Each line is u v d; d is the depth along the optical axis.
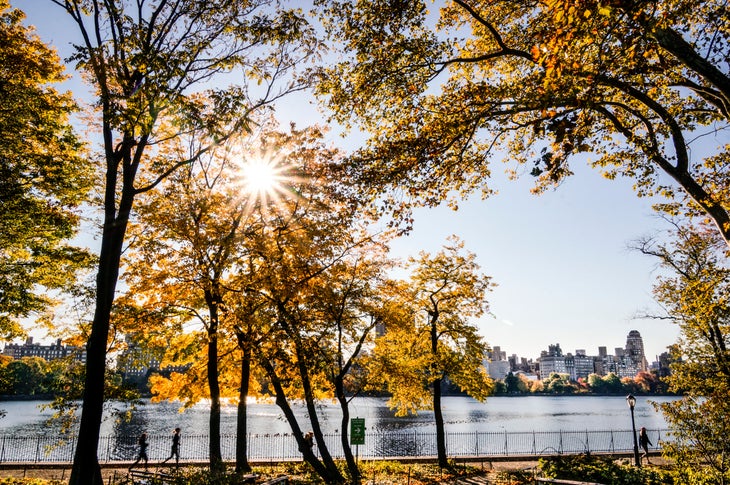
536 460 28.12
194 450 37.16
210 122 13.12
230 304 18.53
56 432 49.03
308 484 18.34
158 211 18.42
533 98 9.23
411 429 57.84
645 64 10.41
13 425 56.12
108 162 13.20
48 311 18.97
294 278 18.38
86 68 12.42
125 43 12.19
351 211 12.30
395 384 24.20
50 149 16.50
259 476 19.62
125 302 19.00
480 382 28.91
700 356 17.92
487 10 12.08
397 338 26.11
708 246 21.11
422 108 11.95
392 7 10.84
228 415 81.12
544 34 7.76
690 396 14.12
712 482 12.73
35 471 22.27
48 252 17.19
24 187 15.99
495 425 66.88
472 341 28.27
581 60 8.70
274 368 20.89
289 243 18.28
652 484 18.27
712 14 9.30
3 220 15.70
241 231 19.14
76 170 16.89
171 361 22.12
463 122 10.88
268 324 18.08
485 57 10.87
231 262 17.62
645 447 27.56
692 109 12.38
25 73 15.01
